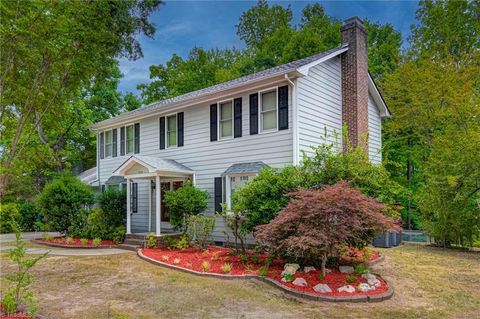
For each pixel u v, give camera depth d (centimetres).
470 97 1611
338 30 2548
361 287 688
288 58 2594
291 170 969
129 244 1329
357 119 1309
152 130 1600
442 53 2044
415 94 1867
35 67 1211
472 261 1009
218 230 1289
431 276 825
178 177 1429
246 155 1233
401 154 2148
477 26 2130
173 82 3372
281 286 711
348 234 715
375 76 2361
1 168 968
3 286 742
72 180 1688
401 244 1408
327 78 1288
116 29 1327
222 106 1330
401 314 577
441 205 1285
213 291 702
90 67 1329
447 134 1440
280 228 764
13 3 1006
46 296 675
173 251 1168
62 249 1309
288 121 1131
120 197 1529
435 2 2347
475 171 1216
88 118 2623
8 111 1312
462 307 614
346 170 920
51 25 1084
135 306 613
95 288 734
